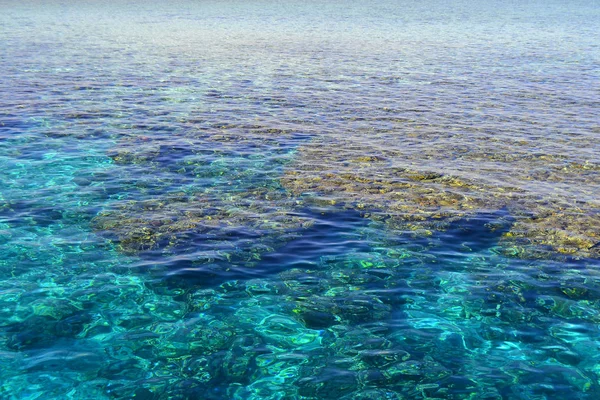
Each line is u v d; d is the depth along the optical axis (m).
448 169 17.34
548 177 16.73
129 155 18.38
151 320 9.48
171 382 7.94
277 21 69.69
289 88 29.52
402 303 10.15
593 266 11.51
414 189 15.62
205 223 13.33
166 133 21.03
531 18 76.75
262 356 8.56
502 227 13.32
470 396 7.72
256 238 12.61
